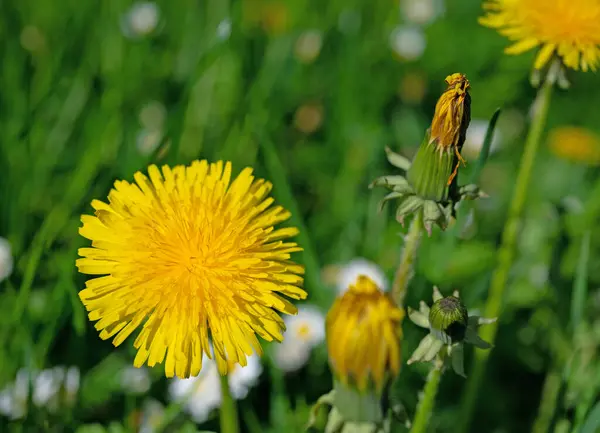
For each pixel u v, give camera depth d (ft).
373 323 1.11
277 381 1.40
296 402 1.43
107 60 1.94
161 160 1.53
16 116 1.69
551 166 1.95
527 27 1.32
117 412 1.41
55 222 1.51
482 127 1.97
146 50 1.99
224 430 1.25
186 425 1.32
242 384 1.39
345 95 1.88
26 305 1.37
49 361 1.43
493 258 1.55
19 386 1.36
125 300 1.17
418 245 1.23
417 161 1.19
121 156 1.56
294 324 1.45
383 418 1.13
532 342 1.51
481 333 1.36
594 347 1.41
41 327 1.43
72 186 1.54
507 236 1.36
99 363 1.43
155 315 1.17
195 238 1.18
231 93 1.86
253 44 1.98
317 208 1.73
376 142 1.80
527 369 1.50
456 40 2.29
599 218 1.60
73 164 1.69
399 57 2.15
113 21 2.01
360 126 1.85
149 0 2.14
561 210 1.60
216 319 1.17
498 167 1.96
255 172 1.58
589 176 1.96
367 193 1.71
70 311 1.41
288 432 1.38
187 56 1.94
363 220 1.68
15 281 1.47
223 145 1.68
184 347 1.16
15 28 1.94
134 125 1.75
